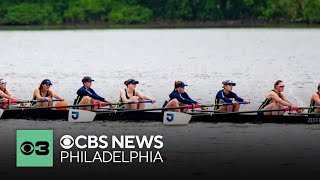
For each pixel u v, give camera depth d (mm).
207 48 104188
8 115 34656
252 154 27625
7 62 81562
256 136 30609
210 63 77875
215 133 31266
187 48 104688
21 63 80000
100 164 26734
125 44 114938
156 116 33688
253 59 83312
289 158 27000
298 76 61438
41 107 34188
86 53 96188
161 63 78500
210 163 26469
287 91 49875
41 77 62312
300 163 26344
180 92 33812
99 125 33281
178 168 26031
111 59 85250
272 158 27000
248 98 45750
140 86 54000
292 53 92438
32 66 75500
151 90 51125
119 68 72000
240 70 68250
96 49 104000
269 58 84500
